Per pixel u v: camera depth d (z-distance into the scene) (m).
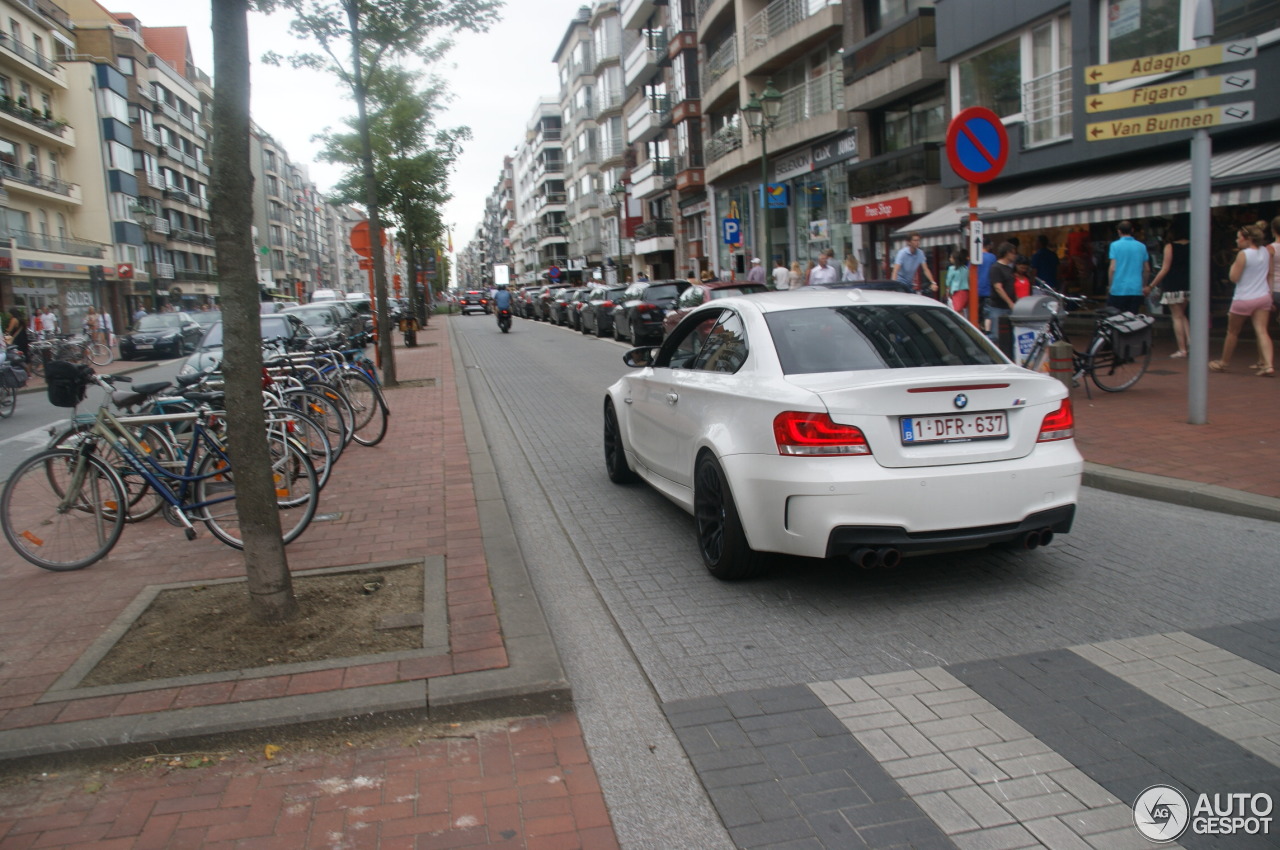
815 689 3.78
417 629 4.34
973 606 4.63
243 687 3.74
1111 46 15.69
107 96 51.59
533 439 10.61
